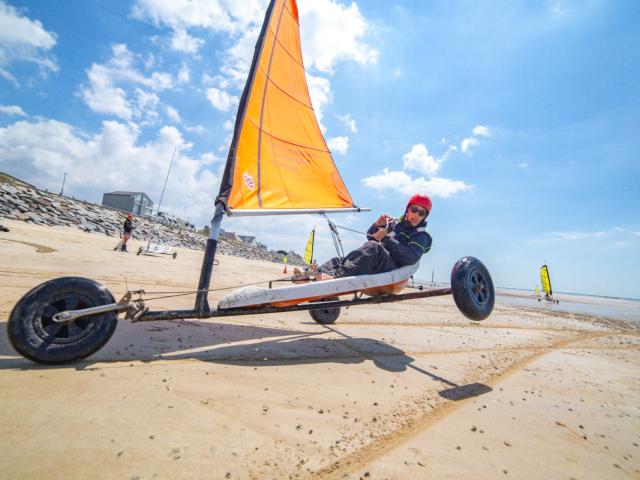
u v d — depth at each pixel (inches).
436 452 60.7
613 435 77.9
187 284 277.4
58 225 775.7
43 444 48.3
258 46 169.8
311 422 67.1
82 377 75.4
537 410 88.7
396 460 56.3
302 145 197.6
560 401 98.1
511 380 114.1
